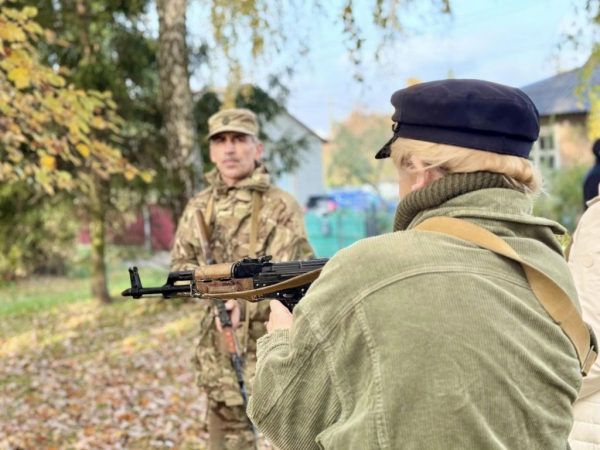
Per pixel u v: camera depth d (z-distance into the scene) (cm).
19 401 586
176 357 711
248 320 285
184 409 518
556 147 1738
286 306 155
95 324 964
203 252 293
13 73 356
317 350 102
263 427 109
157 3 957
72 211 1046
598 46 435
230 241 298
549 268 104
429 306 94
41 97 384
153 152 1001
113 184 988
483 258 100
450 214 104
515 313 98
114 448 439
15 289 1559
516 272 101
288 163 1214
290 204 302
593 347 116
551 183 1581
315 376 103
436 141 104
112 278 1656
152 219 1217
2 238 1007
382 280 98
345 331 99
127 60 1040
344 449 97
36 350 827
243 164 301
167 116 963
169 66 955
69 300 1248
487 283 97
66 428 495
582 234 167
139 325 919
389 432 92
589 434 161
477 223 102
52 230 1139
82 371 688
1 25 354
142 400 552
